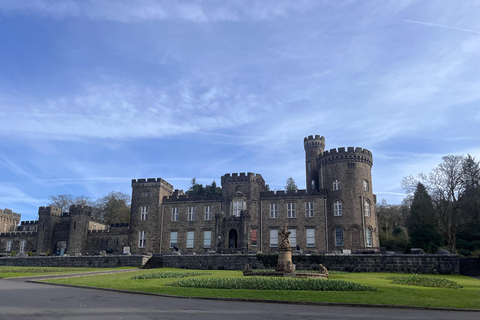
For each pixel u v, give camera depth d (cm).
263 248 6656
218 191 10531
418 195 6856
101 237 7981
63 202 11175
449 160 6381
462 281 3291
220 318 1525
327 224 6538
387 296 2147
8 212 10494
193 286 2542
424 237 6650
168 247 7131
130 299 1969
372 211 6588
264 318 1542
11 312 1541
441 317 1616
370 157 6819
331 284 2488
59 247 8281
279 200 6819
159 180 7431
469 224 6738
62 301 1855
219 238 6538
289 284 2494
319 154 7150
